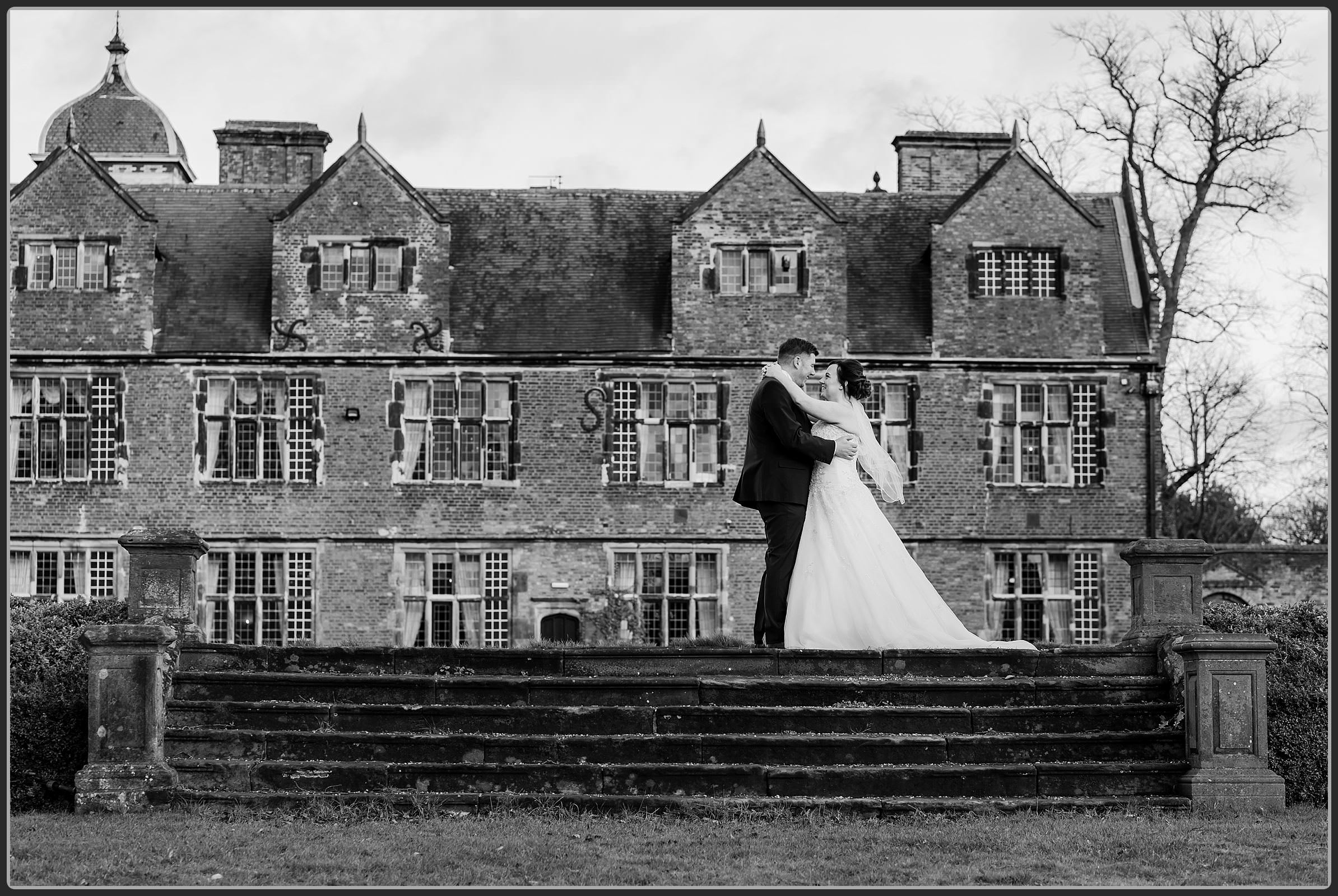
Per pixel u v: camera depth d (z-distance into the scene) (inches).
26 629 674.8
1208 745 628.7
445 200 1701.5
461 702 656.4
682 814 595.5
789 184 1605.6
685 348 1589.6
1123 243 1715.1
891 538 701.9
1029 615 1598.2
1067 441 1609.3
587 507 1579.7
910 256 1673.2
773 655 670.5
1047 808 607.8
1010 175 1627.7
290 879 502.0
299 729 642.2
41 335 1574.8
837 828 573.6
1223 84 1841.8
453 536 1572.3
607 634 1567.4
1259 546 1680.6
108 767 614.5
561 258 1656.0
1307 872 517.7
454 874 507.5
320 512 1571.1
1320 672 689.0
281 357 1576.0
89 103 1985.7
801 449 689.6
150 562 709.9
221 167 1777.8
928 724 646.5
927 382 1601.9
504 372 1588.3
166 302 1605.6
